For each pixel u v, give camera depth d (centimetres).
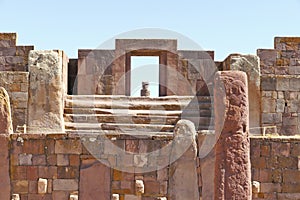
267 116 2267
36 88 2244
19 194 1636
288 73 2617
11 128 1664
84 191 1636
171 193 1636
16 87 2247
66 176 1641
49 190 1639
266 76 2281
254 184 1644
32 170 1642
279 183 1658
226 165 1542
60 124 2211
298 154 1661
